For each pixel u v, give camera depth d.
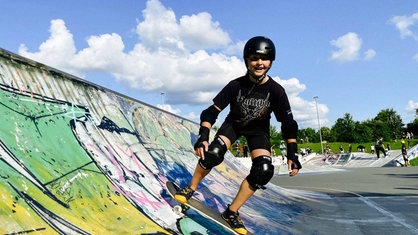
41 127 3.73
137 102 6.71
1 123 3.27
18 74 3.97
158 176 4.96
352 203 8.51
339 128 91.75
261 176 3.37
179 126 8.17
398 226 5.77
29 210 2.65
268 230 5.07
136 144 5.33
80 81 5.10
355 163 37.91
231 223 3.51
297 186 14.35
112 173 4.08
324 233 5.29
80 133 4.27
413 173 19.20
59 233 2.67
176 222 3.87
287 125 3.48
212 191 5.89
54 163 3.43
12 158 3.01
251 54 3.34
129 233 3.23
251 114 3.47
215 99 3.46
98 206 3.36
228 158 9.98
